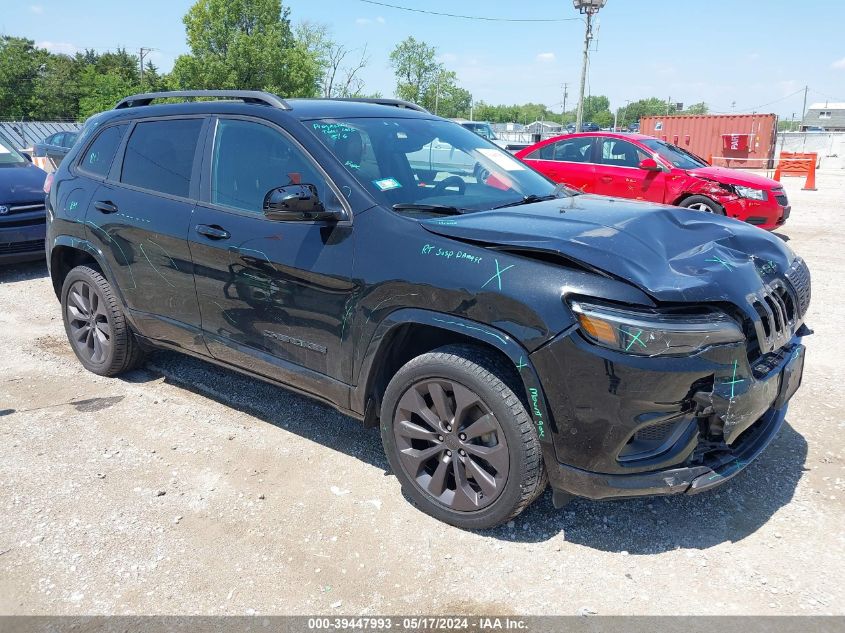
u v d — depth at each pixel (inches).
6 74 2856.8
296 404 170.9
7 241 293.6
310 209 122.0
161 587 105.5
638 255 106.1
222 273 143.4
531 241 107.7
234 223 140.3
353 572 108.7
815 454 143.9
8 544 115.9
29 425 158.9
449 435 116.9
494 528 119.2
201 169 151.1
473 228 114.3
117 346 179.0
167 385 183.0
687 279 103.5
